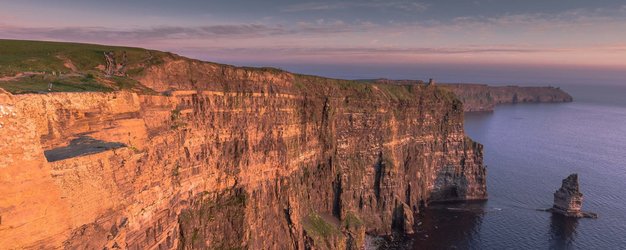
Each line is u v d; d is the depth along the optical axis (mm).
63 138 49000
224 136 98375
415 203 170250
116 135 57125
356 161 152250
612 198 180750
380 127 159375
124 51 96750
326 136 138125
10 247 33531
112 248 47781
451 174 186625
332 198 140500
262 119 109750
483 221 157250
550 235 143375
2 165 33312
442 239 141625
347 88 155875
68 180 41125
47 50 93938
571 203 161000
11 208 33688
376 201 154000
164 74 92938
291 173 119000
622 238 140250
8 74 63969
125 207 52375
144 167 60719
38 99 46719
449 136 187000
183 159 82125
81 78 69625
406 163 172125
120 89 65312
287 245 112750
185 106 88812
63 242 38500
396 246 136000
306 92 131875
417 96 183125
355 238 132000
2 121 33594
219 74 102438
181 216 79062
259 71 113562
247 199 100812
